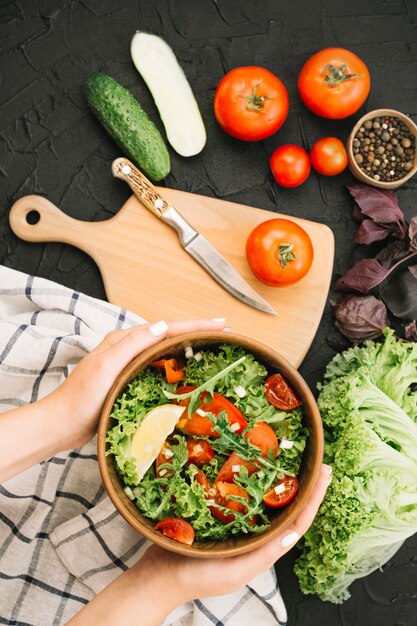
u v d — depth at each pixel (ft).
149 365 3.84
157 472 3.80
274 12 5.68
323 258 5.32
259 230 4.99
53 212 5.48
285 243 4.92
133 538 4.93
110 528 4.91
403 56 5.68
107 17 5.69
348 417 4.71
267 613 4.98
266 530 3.62
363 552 4.91
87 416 3.83
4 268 5.17
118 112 5.29
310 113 5.65
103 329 5.14
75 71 5.69
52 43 5.70
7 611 5.01
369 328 5.31
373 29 5.68
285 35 5.68
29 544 5.02
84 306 5.12
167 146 5.67
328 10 5.68
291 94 5.68
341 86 5.23
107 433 3.61
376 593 5.48
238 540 3.64
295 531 3.89
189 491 3.65
